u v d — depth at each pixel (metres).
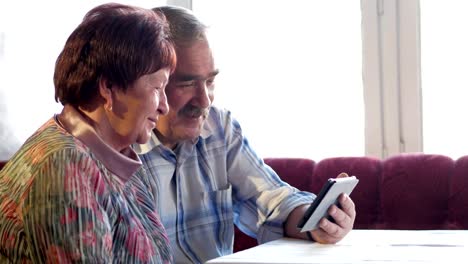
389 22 2.70
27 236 1.01
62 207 1.00
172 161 1.64
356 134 2.77
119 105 1.14
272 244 1.54
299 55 2.81
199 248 1.67
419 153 2.51
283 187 1.78
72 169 1.03
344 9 2.76
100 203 1.06
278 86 2.84
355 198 2.46
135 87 1.13
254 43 2.86
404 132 2.72
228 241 1.75
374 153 2.74
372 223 2.46
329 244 1.53
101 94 1.13
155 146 1.61
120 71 1.11
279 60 2.84
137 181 1.22
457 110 2.67
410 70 2.70
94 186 1.06
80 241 1.00
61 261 0.99
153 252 1.16
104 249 1.02
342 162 2.51
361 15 2.73
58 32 2.96
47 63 2.96
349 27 2.76
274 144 2.85
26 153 1.08
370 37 2.72
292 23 2.82
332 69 2.79
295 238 1.67
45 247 1.00
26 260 1.01
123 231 1.11
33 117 2.96
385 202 2.43
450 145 2.68
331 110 2.79
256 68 2.86
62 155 1.04
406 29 2.69
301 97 2.82
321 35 2.79
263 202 1.76
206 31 1.59
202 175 1.71
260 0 2.85
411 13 2.68
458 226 2.36
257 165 1.81
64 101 1.14
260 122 2.86
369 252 1.40
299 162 2.57
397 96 2.72
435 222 2.39
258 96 2.86
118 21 1.13
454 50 2.66
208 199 1.71
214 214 1.72
